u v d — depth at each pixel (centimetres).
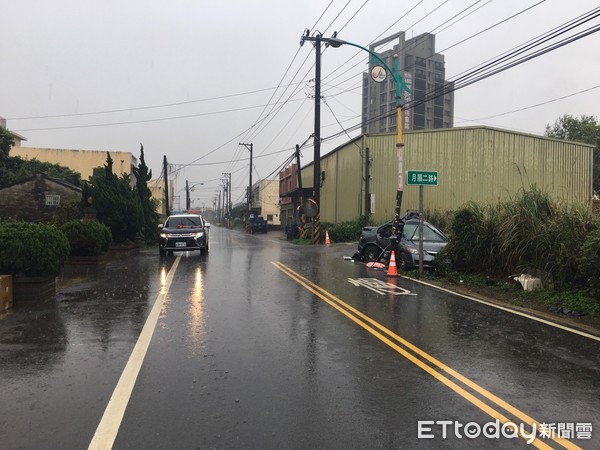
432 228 1573
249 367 539
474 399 455
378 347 628
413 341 661
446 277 1288
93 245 1523
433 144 2872
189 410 421
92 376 505
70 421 397
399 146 1562
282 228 5869
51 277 972
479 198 2816
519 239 1155
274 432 381
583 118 4284
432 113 10106
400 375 519
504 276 1199
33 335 672
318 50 2786
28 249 898
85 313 820
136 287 1111
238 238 3944
